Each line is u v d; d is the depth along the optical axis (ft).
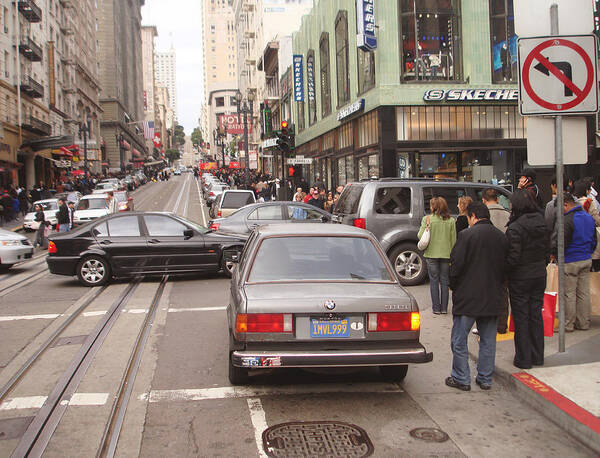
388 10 73.10
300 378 18.52
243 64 266.77
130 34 406.00
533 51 18.57
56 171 183.11
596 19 57.82
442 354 21.07
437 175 77.61
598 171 76.13
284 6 187.42
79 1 223.10
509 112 75.77
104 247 37.11
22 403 16.43
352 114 84.79
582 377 16.78
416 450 13.19
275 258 17.69
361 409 15.78
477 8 73.82
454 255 16.90
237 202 64.69
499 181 77.25
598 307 22.52
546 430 14.32
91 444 13.69
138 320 26.86
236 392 17.17
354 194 35.94
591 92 18.52
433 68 74.38
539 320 17.93
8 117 130.00
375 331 15.39
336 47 95.86
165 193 187.52
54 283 39.40
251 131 224.33
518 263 17.47
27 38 142.00
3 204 99.91
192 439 13.88
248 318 15.16
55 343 23.15
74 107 206.80
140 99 476.13
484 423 14.78
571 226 21.66
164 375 18.84
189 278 40.04
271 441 13.70
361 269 17.46
